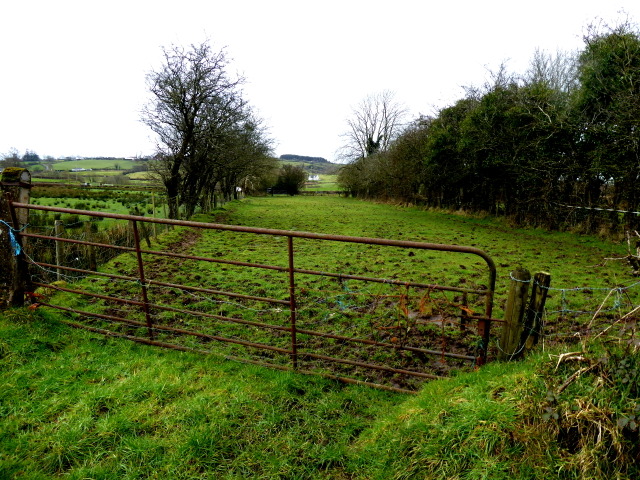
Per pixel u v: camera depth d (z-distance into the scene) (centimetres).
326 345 463
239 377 348
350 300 630
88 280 703
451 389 289
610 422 216
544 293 296
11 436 266
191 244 1217
